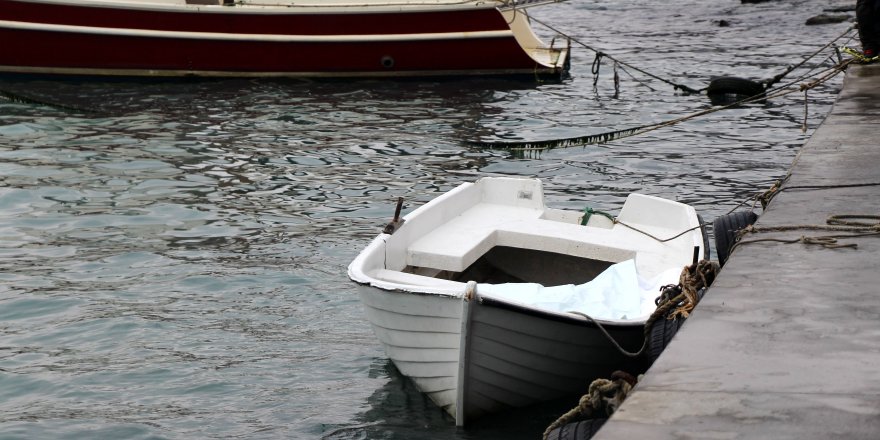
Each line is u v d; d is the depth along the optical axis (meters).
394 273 7.86
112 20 20.14
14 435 6.89
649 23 31.66
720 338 5.14
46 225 11.56
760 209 12.43
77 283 9.76
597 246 8.75
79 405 7.38
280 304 9.30
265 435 6.98
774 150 15.49
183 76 20.70
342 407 7.38
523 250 9.49
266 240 11.12
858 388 4.45
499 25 21.08
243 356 8.22
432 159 15.00
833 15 30.14
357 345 8.46
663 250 8.71
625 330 6.78
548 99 19.70
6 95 18.44
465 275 9.34
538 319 6.62
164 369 7.97
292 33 20.64
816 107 18.67
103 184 13.30
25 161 14.36
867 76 15.04
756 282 6.05
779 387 4.48
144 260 10.41
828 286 5.91
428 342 7.08
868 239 6.84
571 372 7.09
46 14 19.98
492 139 16.34
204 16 20.30
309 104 18.80
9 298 9.34
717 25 30.61
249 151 15.25
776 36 27.91
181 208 12.29
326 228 11.59
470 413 7.07
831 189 8.40
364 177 13.91
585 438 5.50
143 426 7.07
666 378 4.62
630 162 14.89
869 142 10.41
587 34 29.45
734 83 19.59
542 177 14.08
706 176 14.04
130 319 8.90
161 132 16.38
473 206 9.91
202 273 10.04
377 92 20.05
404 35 20.86
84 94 19.33
